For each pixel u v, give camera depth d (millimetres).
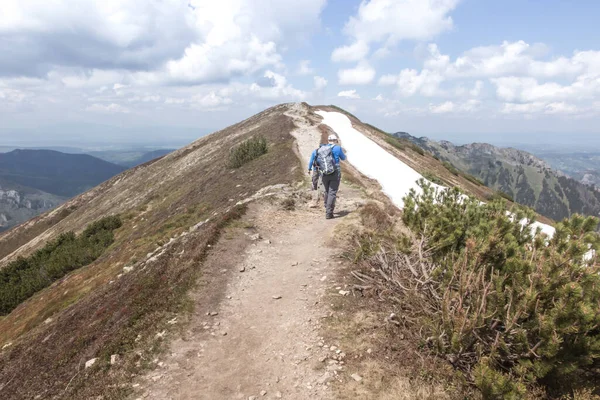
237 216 11211
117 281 12297
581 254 4066
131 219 33156
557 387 4031
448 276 4957
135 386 4883
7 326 18578
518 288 4047
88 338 7215
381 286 6363
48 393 5668
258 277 7914
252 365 5145
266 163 24484
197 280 7656
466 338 4180
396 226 9844
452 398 4039
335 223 11031
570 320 3623
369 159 23547
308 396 4434
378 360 4844
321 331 5684
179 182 39688
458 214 6234
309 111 53125
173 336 5906
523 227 5648
